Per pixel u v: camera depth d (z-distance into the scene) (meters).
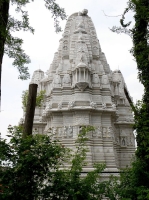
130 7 20.08
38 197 13.77
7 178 13.05
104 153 43.56
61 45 57.62
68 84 48.47
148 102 18.94
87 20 59.91
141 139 18.14
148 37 19.84
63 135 44.25
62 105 46.53
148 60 19.45
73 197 13.64
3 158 13.12
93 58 54.44
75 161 15.91
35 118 55.50
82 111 44.97
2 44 14.68
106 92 49.34
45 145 13.72
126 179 17.34
